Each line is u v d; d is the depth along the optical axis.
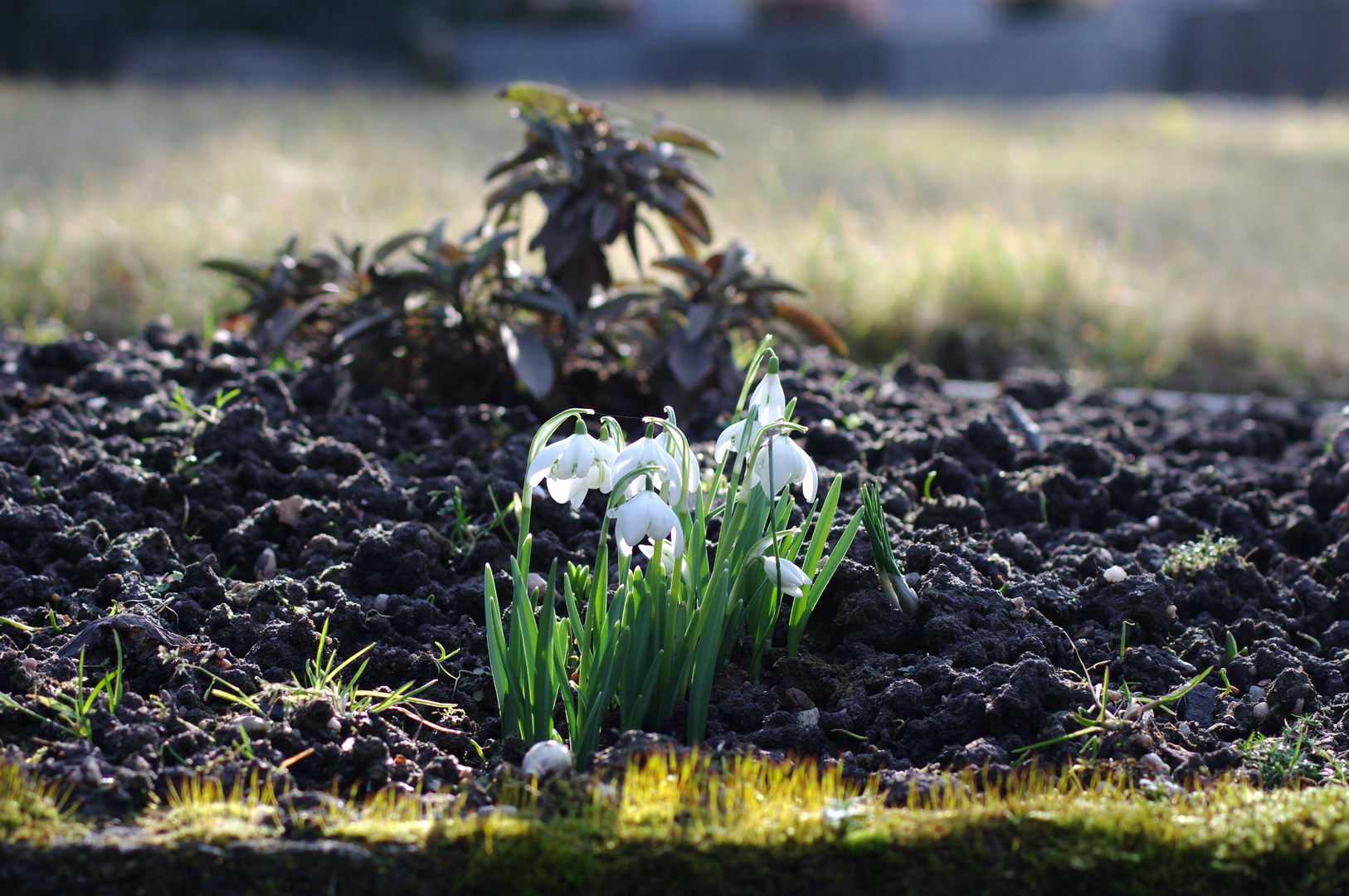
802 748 1.90
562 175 3.34
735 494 1.79
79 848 1.46
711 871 1.50
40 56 23.50
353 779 1.79
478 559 2.44
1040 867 1.51
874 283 5.47
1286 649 2.28
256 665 2.04
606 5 25.56
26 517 2.37
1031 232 5.92
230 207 6.26
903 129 11.77
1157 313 5.35
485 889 1.49
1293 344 5.18
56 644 2.06
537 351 3.11
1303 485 3.15
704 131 11.18
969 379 5.24
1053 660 2.15
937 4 30.23
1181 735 1.96
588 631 1.89
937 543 2.48
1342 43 21.78
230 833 1.51
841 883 1.51
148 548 2.39
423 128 10.81
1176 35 23.19
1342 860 1.52
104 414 3.12
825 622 2.24
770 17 23.27
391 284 3.32
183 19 24.41
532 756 1.76
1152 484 3.00
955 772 1.81
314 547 2.46
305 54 24.20
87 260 5.43
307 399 3.24
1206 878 1.52
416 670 2.09
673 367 3.19
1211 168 10.20
